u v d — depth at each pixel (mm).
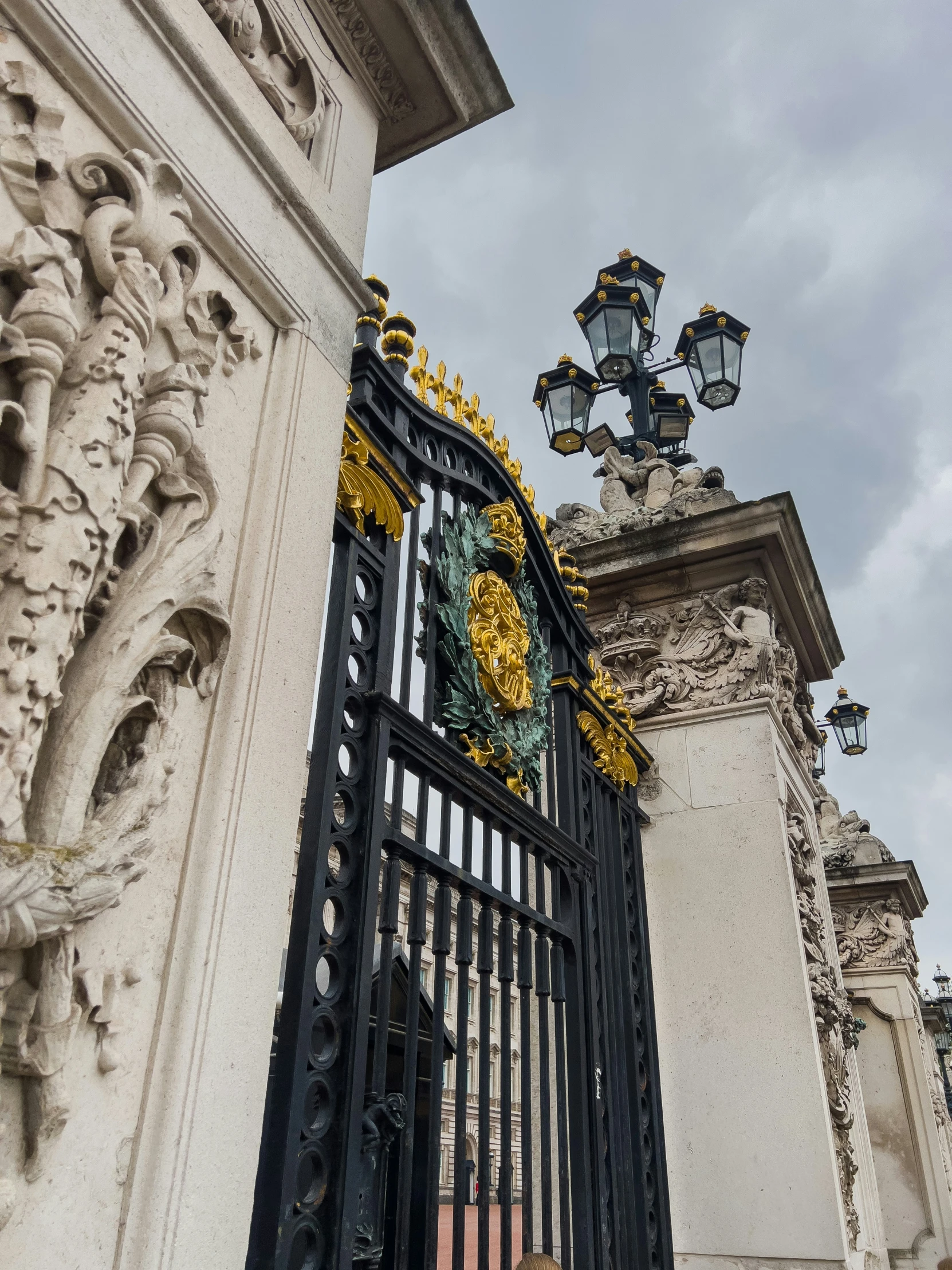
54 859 1436
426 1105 3342
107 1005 1599
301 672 2211
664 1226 4418
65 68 1873
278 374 2385
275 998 1926
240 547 2143
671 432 7227
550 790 4363
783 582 6168
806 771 7008
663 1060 5176
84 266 1807
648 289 6891
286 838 2049
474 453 4121
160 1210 1585
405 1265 2461
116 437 1686
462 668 3682
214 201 2191
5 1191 1355
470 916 3238
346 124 2990
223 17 2471
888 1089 11250
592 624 6406
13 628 1469
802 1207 4629
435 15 3029
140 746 1768
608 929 4688
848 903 12445
